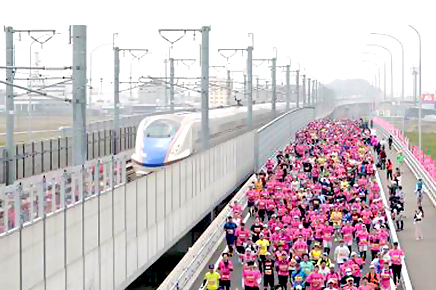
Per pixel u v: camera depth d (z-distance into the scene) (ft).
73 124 107.14
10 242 58.65
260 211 135.74
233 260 113.29
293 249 98.68
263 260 103.30
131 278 89.66
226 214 130.21
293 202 130.52
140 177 93.97
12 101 122.93
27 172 133.69
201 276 99.96
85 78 107.76
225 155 165.27
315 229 114.42
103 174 80.07
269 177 184.34
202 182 137.28
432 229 138.72
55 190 67.62
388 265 94.58
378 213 126.41
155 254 101.35
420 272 106.73
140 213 93.61
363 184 164.14
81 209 73.20
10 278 58.70
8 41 125.29
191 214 126.72
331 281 83.82
